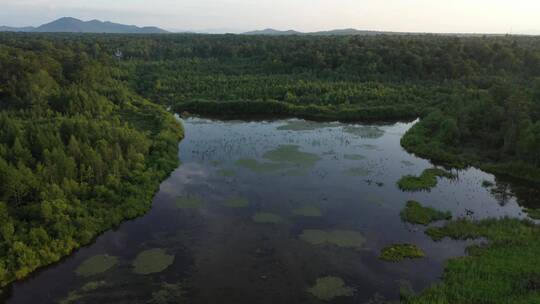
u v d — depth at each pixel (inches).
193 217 2107.5
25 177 1953.7
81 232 1855.3
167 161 2738.7
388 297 1502.2
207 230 1984.5
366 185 2508.6
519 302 1384.1
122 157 2512.3
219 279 1611.7
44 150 2172.7
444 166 2842.0
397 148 3233.3
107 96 4261.8
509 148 2844.5
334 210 2187.5
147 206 2181.3
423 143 3149.6
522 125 2795.3
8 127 2495.1
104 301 1485.0
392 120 4195.4
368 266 1691.7
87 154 2287.2
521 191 2428.6
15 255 1642.5
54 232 1812.3
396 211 2177.7
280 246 1847.9
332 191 2418.8
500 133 3019.2
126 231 1967.3
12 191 1895.9
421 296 1466.5
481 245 1806.1
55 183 2053.4
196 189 2436.0
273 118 4276.6
